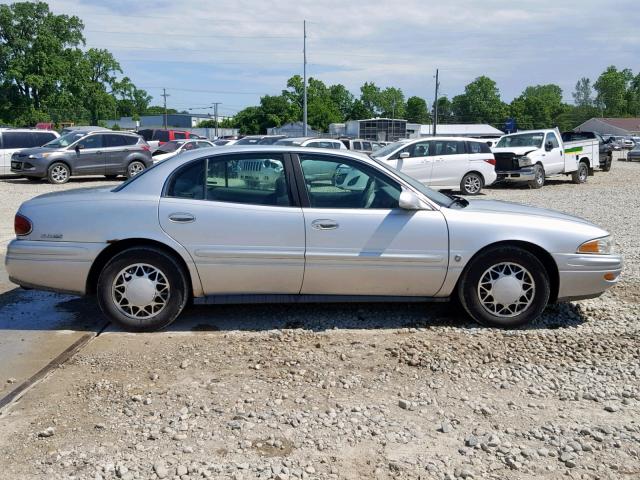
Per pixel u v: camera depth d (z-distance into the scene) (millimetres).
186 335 5172
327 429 3617
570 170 21141
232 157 5281
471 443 3465
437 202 5402
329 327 5402
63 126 71000
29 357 4699
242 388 4137
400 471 3205
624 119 115250
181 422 3678
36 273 5191
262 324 5480
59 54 71438
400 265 5199
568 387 4211
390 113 126938
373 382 4254
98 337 5125
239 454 3342
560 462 3305
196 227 5125
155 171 5309
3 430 3598
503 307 5305
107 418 3734
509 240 5227
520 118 135125
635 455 3377
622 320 5645
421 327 5395
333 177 5277
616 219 12109
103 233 5125
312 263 5160
